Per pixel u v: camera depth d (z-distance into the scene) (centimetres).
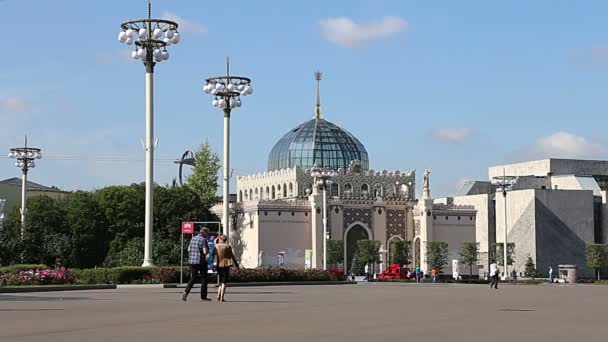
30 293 4731
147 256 6519
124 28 6359
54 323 2425
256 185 16050
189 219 11594
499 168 19638
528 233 15950
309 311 3045
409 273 13062
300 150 15388
